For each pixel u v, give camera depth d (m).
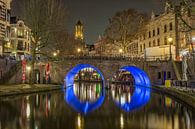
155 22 86.38
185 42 65.00
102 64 64.69
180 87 48.34
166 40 79.62
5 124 24.12
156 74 64.06
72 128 23.03
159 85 59.31
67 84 70.88
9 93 43.34
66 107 35.69
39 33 54.59
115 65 64.75
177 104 37.09
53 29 56.12
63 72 64.69
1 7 71.75
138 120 26.55
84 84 101.75
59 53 76.19
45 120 26.33
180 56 67.31
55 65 64.94
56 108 34.62
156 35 85.75
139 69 66.06
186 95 34.62
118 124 24.77
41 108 34.09
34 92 50.69
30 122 25.22
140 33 87.38
